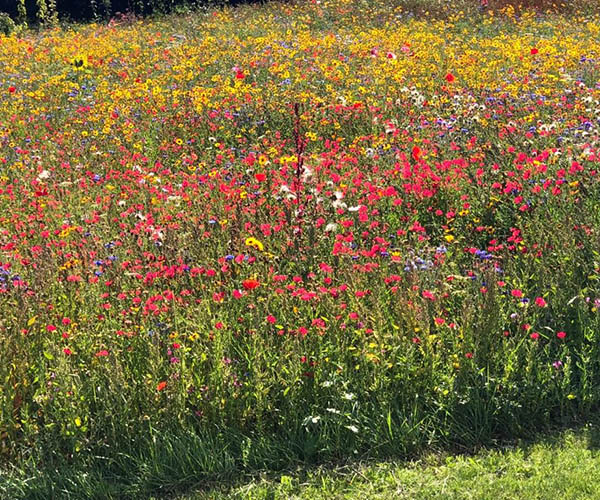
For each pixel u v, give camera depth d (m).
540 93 10.01
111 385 4.60
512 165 7.06
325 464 4.52
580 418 4.79
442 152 7.69
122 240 6.31
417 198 6.85
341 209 6.41
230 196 6.98
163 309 5.23
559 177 6.61
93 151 9.41
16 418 4.66
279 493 4.27
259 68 12.94
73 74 13.90
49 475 4.47
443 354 4.95
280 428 4.70
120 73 13.30
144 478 4.43
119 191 8.21
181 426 4.62
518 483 4.21
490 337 4.95
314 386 4.77
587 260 5.71
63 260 5.87
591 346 5.14
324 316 5.24
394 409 4.74
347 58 13.24
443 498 4.14
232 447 4.62
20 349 4.80
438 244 6.57
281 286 5.51
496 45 14.29
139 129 10.13
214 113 10.09
